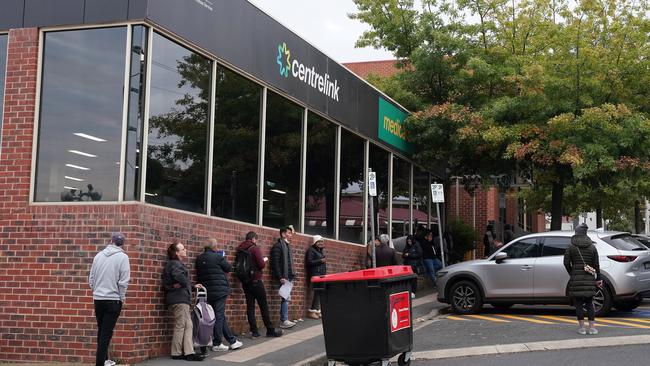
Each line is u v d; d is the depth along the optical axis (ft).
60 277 33.76
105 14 35.09
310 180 51.06
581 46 63.36
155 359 33.55
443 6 73.92
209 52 39.29
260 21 44.60
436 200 58.13
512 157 67.62
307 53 50.65
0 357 33.78
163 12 35.65
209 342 34.76
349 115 57.47
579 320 39.37
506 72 68.23
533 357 34.06
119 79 34.81
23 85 35.91
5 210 34.99
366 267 53.62
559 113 64.23
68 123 35.32
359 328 30.42
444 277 51.21
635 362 32.04
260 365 33.06
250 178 43.45
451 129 69.10
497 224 103.86
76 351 33.06
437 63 72.02
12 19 36.50
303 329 43.55
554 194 71.15
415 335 41.55
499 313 50.52
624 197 94.73
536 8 71.72
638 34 64.95
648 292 45.57
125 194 33.81
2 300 34.30
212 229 38.99
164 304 34.58
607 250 45.55
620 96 65.62
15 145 35.50
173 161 36.42
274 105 46.57
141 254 33.22
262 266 40.01
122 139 34.14
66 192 34.78
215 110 40.16
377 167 64.08
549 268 47.16
